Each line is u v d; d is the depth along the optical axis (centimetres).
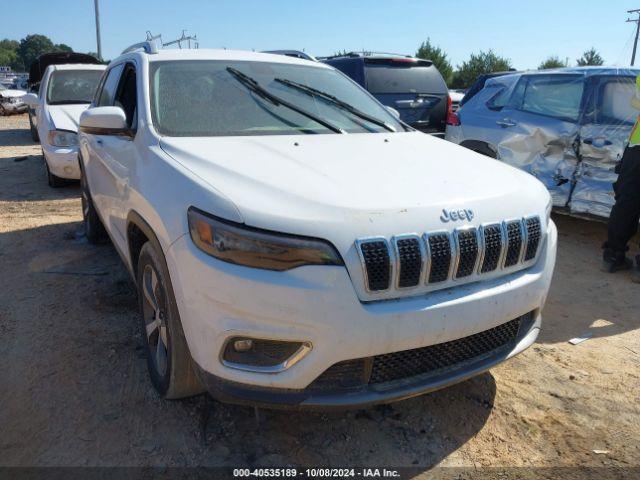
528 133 612
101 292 423
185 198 233
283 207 219
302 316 210
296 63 408
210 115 322
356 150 302
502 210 255
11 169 989
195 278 222
